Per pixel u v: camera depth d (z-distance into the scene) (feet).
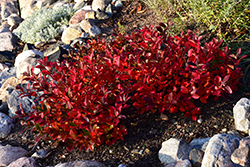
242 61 10.12
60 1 20.33
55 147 9.66
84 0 17.40
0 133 10.48
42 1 21.08
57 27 15.67
